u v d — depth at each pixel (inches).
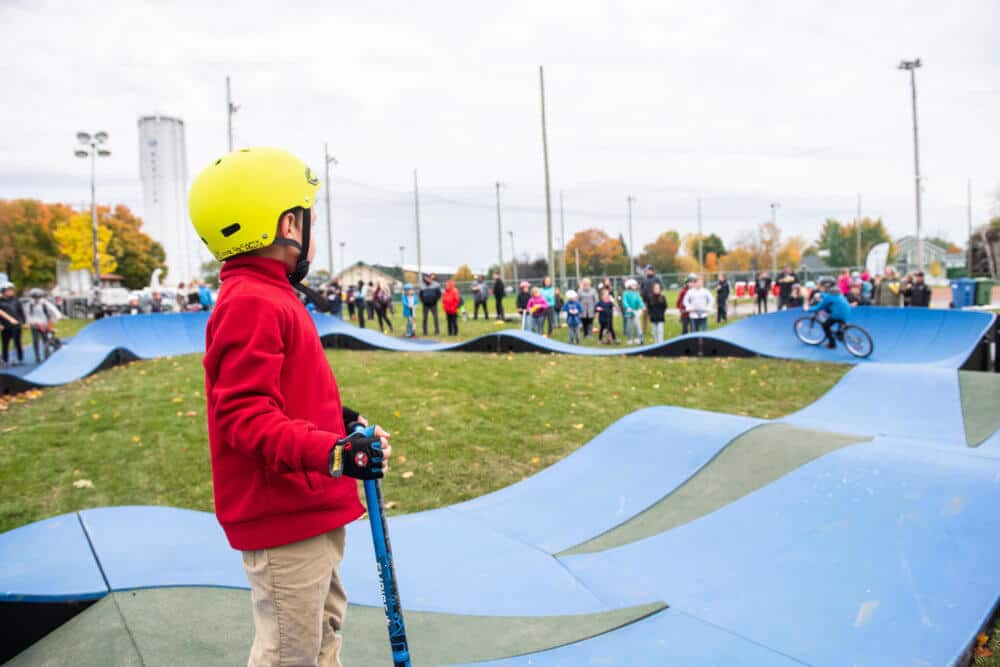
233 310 63.4
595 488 181.6
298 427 61.6
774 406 339.0
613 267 3166.8
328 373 71.5
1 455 253.8
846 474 151.6
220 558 124.2
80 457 252.2
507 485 222.5
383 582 69.5
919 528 127.3
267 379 62.2
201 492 217.0
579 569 140.8
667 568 135.8
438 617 117.4
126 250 2645.2
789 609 114.6
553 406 330.6
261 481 64.6
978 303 1027.9
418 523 170.4
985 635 104.5
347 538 160.2
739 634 109.4
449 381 389.1
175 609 103.3
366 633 109.3
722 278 782.5
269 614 65.4
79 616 102.8
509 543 156.5
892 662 97.6
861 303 789.9
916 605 109.0
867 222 3686.0
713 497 160.7
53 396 372.2
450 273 2881.4
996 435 246.5
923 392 302.0
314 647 66.7
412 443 267.7
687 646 106.3
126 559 119.6
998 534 120.0
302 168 71.2
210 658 91.1
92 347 514.3
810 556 128.3
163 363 484.7
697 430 196.4
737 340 521.0
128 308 1202.6
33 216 2295.8
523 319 719.1
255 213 65.5
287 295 68.3
